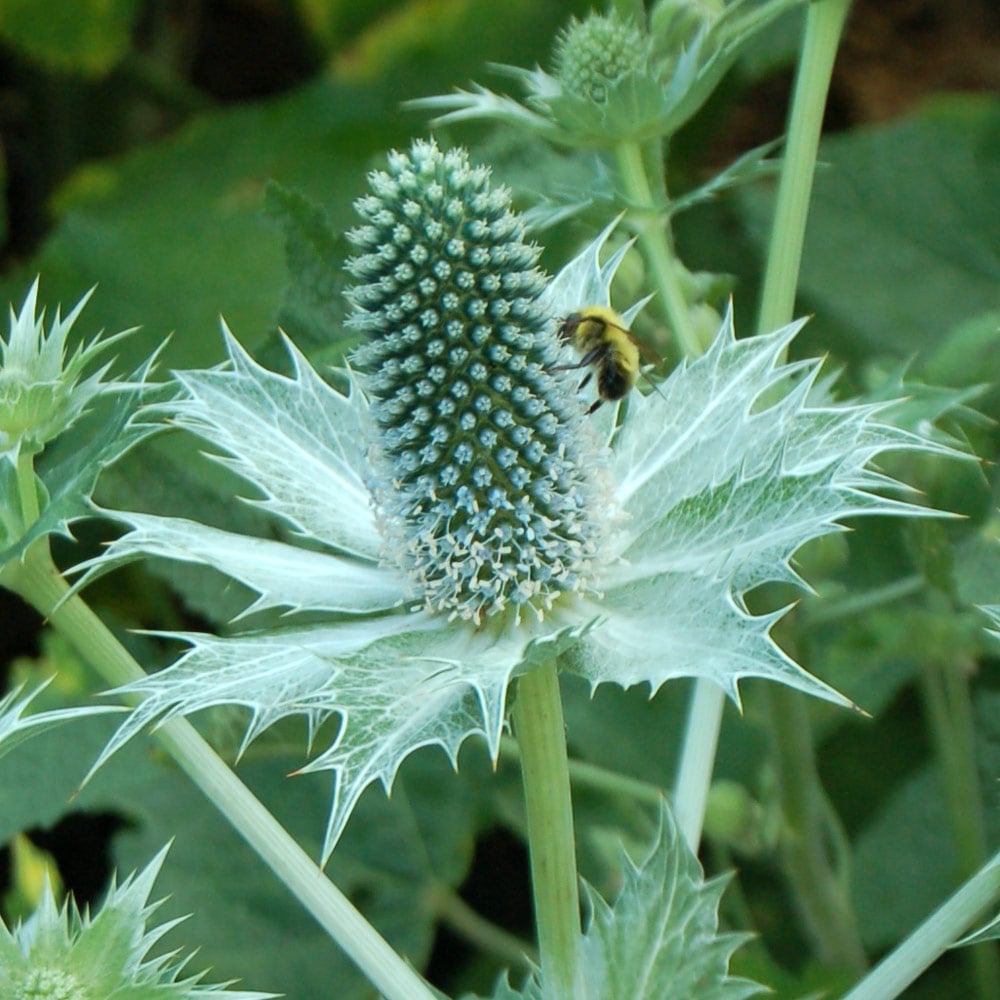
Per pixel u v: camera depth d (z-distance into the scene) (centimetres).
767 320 32
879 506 26
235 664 27
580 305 30
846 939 35
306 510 29
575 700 39
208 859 38
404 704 26
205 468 37
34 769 38
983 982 36
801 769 34
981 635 34
